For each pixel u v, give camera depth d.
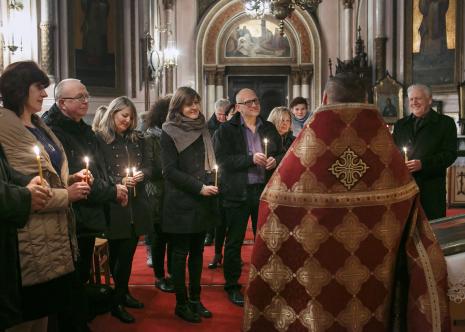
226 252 4.44
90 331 3.44
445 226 2.93
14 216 2.18
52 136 2.78
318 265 2.14
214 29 19.30
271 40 19.41
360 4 16.95
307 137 2.19
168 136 3.86
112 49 13.16
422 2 13.21
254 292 2.23
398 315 2.27
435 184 4.09
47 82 2.63
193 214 3.83
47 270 2.41
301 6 8.66
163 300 4.52
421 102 4.11
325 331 2.13
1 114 2.38
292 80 19.44
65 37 11.54
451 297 2.30
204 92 19.34
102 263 4.66
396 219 2.17
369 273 2.14
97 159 3.57
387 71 13.35
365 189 2.14
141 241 7.06
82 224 3.42
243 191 4.34
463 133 11.23
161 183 4.74
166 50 16.48
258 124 4.54
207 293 4.72
